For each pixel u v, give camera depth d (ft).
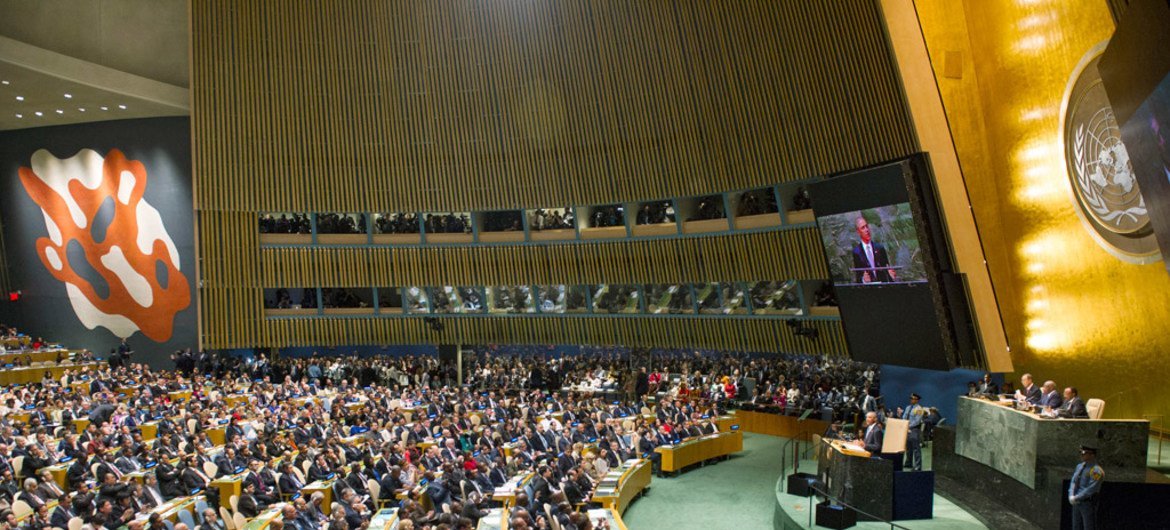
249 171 86.58
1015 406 40.01
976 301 52.47
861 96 59.31
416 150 86.28
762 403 78.02
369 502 47.06
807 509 45.24
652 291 80.64
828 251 59.36
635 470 55.67
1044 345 50.14
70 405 59.88
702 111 71.77
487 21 81.61
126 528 38.65
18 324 96.58
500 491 47.75
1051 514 34.83
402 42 84.33
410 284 88.94
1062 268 47.06
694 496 56.80
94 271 94.43
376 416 63.05
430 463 51.70
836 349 68.33
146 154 91.91
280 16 84.79
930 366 54.39
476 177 85.51
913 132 55.11
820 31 60.54
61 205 94.94
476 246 87.35
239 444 50.62
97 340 94.79
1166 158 20.54
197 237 87.56
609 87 77.25
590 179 80.89
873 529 39.42
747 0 64.80
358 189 87.40
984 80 52.60
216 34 84.23
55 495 42.47
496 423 64.59
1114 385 43.68
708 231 75.05
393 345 92.89
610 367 84.89
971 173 53.42
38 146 95.09
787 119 65.67
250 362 89.04
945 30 53.88
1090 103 41.55
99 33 84.48
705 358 82.02
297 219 88.94
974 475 43.06
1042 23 44.86
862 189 54.54
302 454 52.08
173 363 92.27
